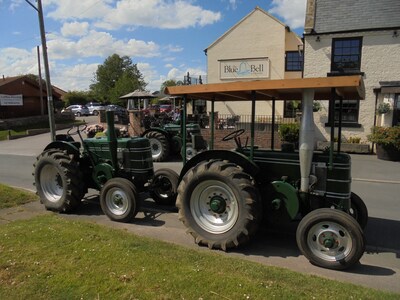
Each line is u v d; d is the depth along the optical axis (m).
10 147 16.67
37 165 5.84
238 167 4.22
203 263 3.48
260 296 2.83
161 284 3.00
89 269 3.26
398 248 4.38
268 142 12.51
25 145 17.33
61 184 5.80
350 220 3.61
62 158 5.68
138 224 5.12
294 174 4.45
